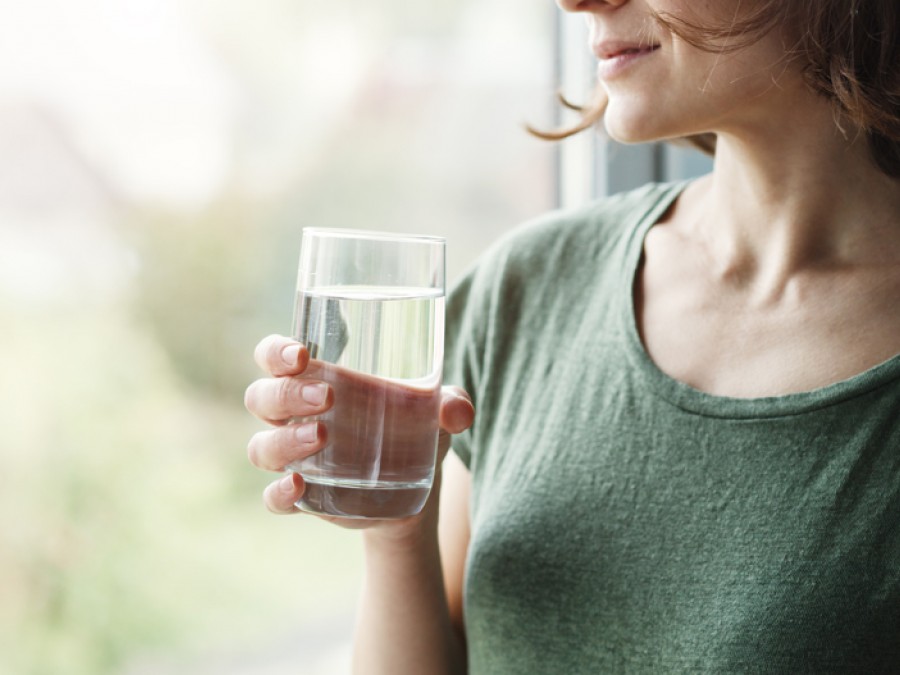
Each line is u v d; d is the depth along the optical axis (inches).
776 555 29.9
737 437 31.0
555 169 48.3
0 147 60.1
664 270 34.1
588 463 32.6
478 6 64.0
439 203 66.5
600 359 33.6
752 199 32.7
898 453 29.7
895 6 29.9
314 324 27.6
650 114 30.8
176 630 66.3
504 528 33.0
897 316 31.3
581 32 45.1
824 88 30.7
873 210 32.0
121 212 63.7
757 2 29.4
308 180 67.3
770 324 32.2
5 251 60.7
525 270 36.3
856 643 29.1
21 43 59.8
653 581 31.0
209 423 66.8
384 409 27.4
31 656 62.0
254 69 65.7
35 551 62.4
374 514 27.7
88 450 63.2
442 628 34.8
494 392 35.8
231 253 66.0
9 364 61.4
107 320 64.0
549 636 32.1
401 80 66.6
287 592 69.1
